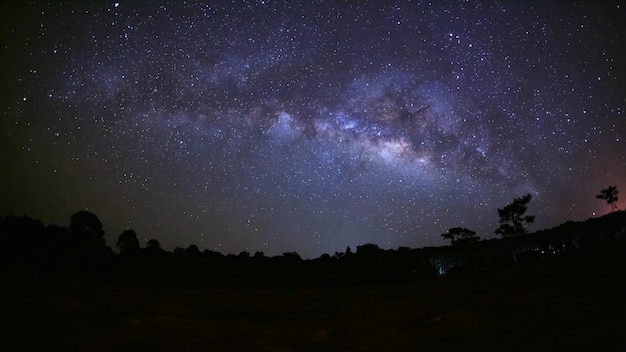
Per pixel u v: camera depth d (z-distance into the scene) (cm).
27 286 1142
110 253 2050
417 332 942
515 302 1058
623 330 654
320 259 2567
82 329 853
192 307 1307
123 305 1170
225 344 877
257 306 1396
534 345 698
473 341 794
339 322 1120
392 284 1944
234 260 2373
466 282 1670
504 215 2836
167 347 818
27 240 1756
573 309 849
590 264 1286
